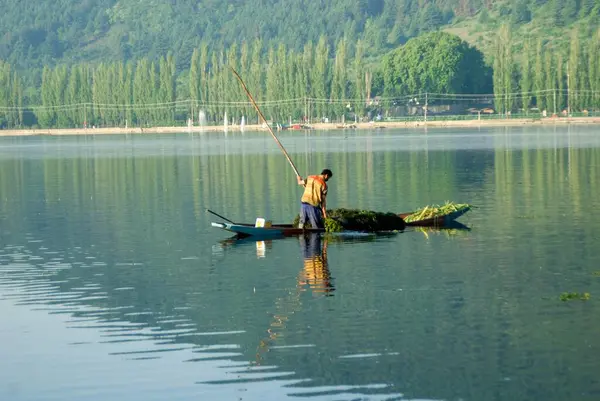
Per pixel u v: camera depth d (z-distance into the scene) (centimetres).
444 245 3175
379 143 12444
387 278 2631
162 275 2764
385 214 3606
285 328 2125
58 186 6128
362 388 1747
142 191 5538
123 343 2044
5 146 16175
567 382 1748
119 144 15575
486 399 1683
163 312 2302
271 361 1900
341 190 5284
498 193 4903
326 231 3497
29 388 1781
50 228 3881
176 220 4059
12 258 3123
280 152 10375
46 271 2870
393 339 2020
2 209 4694
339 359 1902
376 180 5944
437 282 2562
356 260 2923
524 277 2603
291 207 4481
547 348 1934
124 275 2780
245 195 5100
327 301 2364
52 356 1962
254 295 2455
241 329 2128
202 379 1808
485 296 2383
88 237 3591
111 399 1717
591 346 1938
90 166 8419
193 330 2130
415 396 1705
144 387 1773
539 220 3744
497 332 2052
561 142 10838
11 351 2003
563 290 2430
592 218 3753
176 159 9244
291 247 3216
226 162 8450
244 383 1783
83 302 2431
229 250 3188
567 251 2995
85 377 1833
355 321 2164
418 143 12012
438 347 1961
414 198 4769
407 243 3238
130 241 3459
